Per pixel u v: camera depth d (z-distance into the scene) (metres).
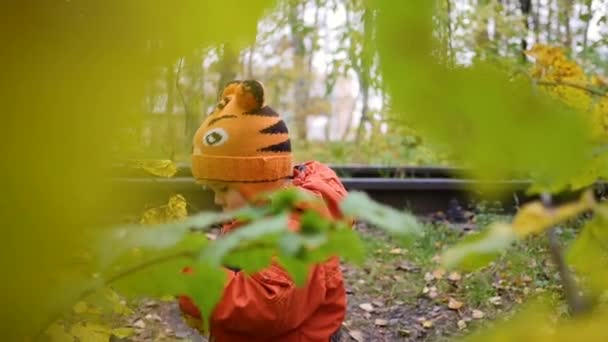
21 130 0.39
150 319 2.43
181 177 3.28
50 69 0.39
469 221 3.92
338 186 1.40
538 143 0.33
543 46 0.70
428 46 0.32
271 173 1.22
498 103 0.32
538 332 0.37
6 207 0.39
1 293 0.40
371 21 0.33
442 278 3.06
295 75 7.85
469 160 0.33
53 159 0.39
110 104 0.39
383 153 5.93
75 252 0.42
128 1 0.38
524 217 0.37
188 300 1.12
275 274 1.11
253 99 1.20
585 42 2.20
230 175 1.21
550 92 0.59
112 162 0.41
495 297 2.73
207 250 0.38
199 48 0.38
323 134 9.22
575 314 0.41
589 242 0.48
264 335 1.15
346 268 3.30
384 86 0.33
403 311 2.83
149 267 0.48
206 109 3.63
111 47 0.39
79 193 0.40
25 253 0.39
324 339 1.30
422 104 0.32
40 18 0.38
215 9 0.36
